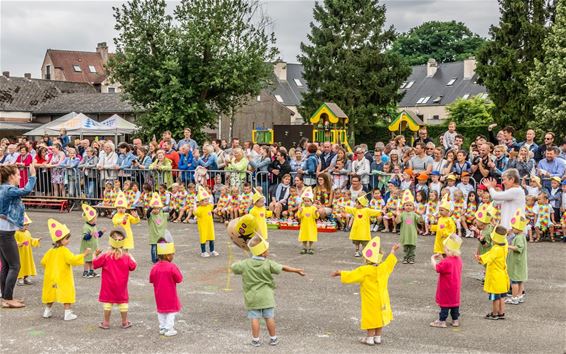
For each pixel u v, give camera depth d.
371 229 17.83
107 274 9.88
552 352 8.66
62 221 20.23
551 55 42.44
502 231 10.11
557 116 39.22
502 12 53.31
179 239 17.17
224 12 31.47
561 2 42.50
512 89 50.88
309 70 62.19
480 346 8.92
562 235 16.23
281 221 18.75
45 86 61.84
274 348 8.91
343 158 18.98
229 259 14.80
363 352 8.70
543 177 16.36
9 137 53.28
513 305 10.95
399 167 18.02
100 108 53.28
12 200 11.11
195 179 19.80
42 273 13.78
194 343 9.18
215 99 33.66
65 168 22.50
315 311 10.73
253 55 32.16
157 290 9.52
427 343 9.07
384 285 9.10
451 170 17.39
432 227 13.59
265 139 39.91
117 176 21.55
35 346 9.15
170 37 30.50
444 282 9.73
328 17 62.41
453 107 62.06
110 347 9.05
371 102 60.84
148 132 31.09
